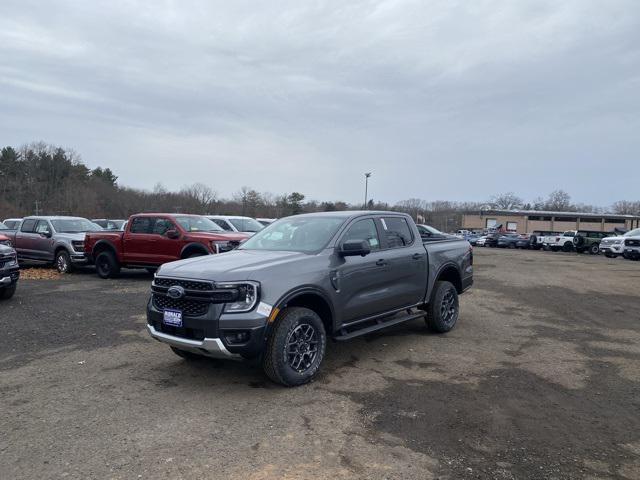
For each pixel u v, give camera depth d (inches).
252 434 153.6
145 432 154.8
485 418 167.9
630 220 3088.1
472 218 3331.7
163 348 253.1
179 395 187.2
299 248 226.1
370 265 234.4
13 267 377.7
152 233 493.4
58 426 159.2
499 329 307.9
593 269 777.6
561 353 251.9
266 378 207.3
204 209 2714.1
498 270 733.9
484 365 229.1
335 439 150.8
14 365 224.8
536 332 300.7
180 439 150.0
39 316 330.3
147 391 191.3
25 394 187.9
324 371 217.9
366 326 241.8
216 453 141.3
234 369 218.8
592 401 185.5
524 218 3107.8
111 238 517.0
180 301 191.5
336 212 256.4
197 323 183.5
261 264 196.1
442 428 159.6
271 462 136.6
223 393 189.5
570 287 526.9
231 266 194.9
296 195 2822.3
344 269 219.9
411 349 256.5
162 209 2736.2
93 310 351.6
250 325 180.1
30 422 162.2
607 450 146.4
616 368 227.3
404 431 157.0
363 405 178.2
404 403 180.4
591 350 258.8
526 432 157.5
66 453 141.0
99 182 3107.8
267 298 185.3
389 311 250.7
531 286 530.9
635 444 150.6
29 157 3014.3
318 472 131.6
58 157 3070.9
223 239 460.1
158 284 201.0
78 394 187.9
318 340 204.2
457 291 317.7
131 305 370.9
